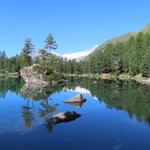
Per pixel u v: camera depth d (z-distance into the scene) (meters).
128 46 169.88
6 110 44.72
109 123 35.22
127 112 42.19
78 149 25.36
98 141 27.77
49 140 27.98
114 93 66.75
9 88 83.75
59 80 113.69
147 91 69.31
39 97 61.97
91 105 49.66
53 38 137.25
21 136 29.30
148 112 41.78
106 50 192.75
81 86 90.56
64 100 56.66
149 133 30.62
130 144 26.89
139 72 136.38
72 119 37.50
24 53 159.38
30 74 110.38
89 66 191.88
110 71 176.62
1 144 26.80
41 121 36.09
